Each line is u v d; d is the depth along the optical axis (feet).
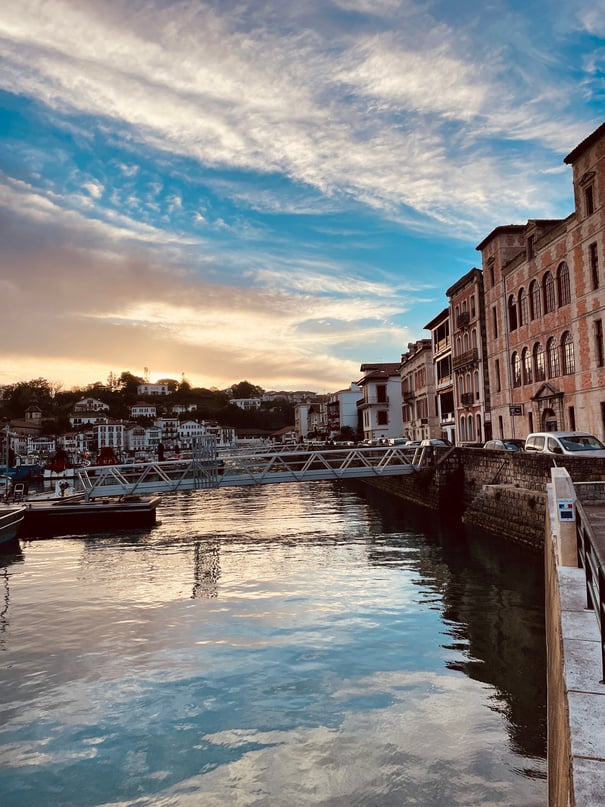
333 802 20.90
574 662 13.52
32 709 29.17
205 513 119.55
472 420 147.95
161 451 169.27
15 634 41.14
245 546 75.77
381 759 23.50
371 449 107.76
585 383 93.71
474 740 24.61
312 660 34.12
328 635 38.45
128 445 602.03
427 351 195.42
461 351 155.22
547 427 108.68
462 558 61.98
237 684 31.12
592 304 91.40
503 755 23.35
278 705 28.53
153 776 23.03
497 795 20.70
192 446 103.81
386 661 33.58
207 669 33.32
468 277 144.66
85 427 590.96
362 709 27.81
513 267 120.67
